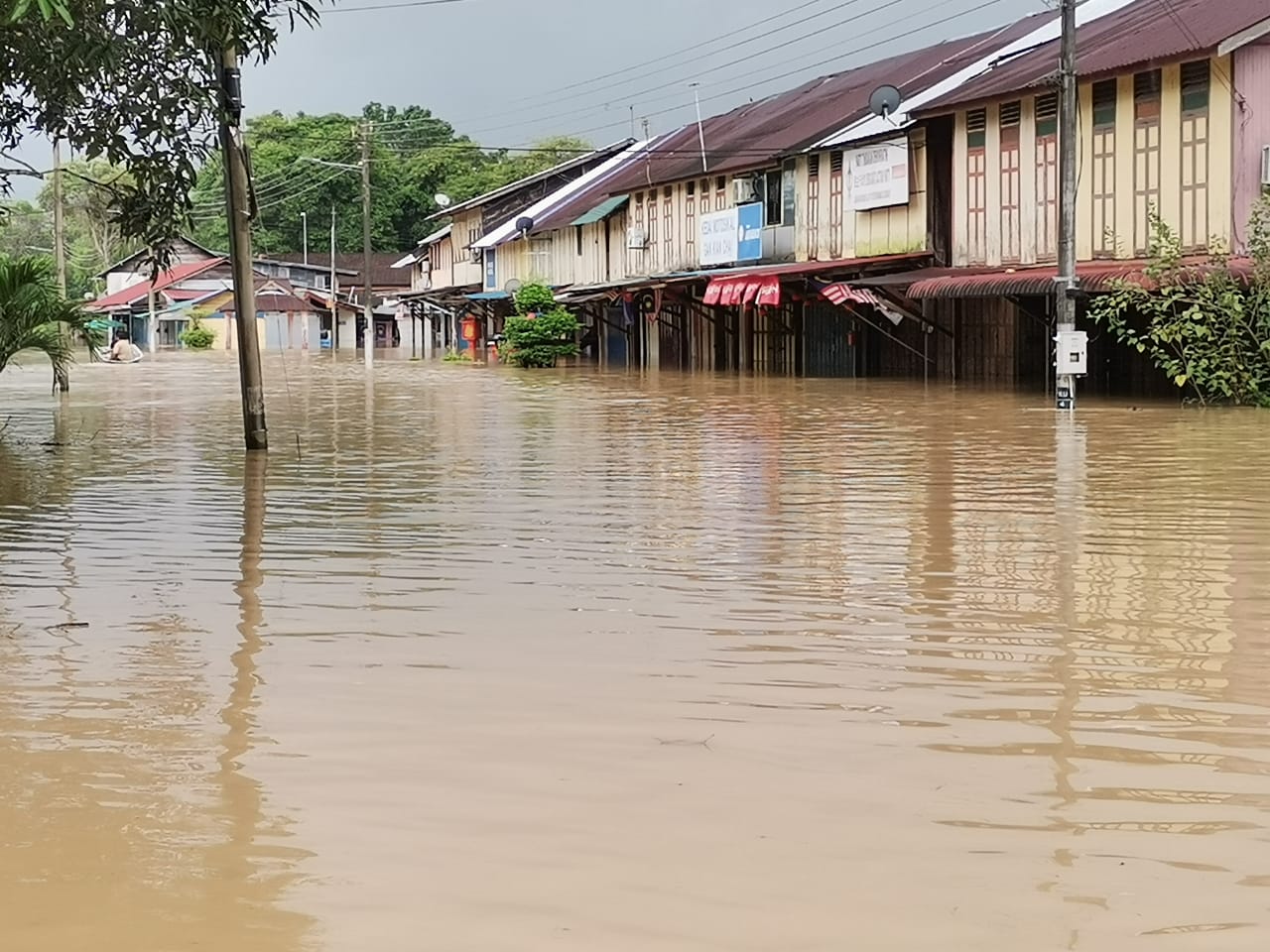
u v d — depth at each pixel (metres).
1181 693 5.43
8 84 12.27
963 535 9.13
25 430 18.92
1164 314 21.11
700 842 3.95
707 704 5.32
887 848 3.89
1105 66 22.02
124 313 80.19
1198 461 13.02
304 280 80.38
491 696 5.46
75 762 4.75
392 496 11.58
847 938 3.34
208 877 3.78
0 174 14.34
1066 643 6.24
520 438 16.77
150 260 13.78
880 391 25.03
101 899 3.64
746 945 3.31
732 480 12.20
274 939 3.39
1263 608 6.88
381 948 3.34
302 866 3.83
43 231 94.81
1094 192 23.34
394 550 8.90
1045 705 5.28
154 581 7.95
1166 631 6.44
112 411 22.92
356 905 3.58
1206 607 6.92
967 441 15.25
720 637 6.43
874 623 6.68
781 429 17.22
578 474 12.88
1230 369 20.03
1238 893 3.58
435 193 84.50
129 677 5.82
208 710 5.33
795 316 33.84
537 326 41.34
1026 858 3.82
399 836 4.03
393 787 4.43
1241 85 20.59
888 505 10.52
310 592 7.59
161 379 35.25
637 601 7.24
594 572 8.05
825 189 31.91
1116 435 15.62
